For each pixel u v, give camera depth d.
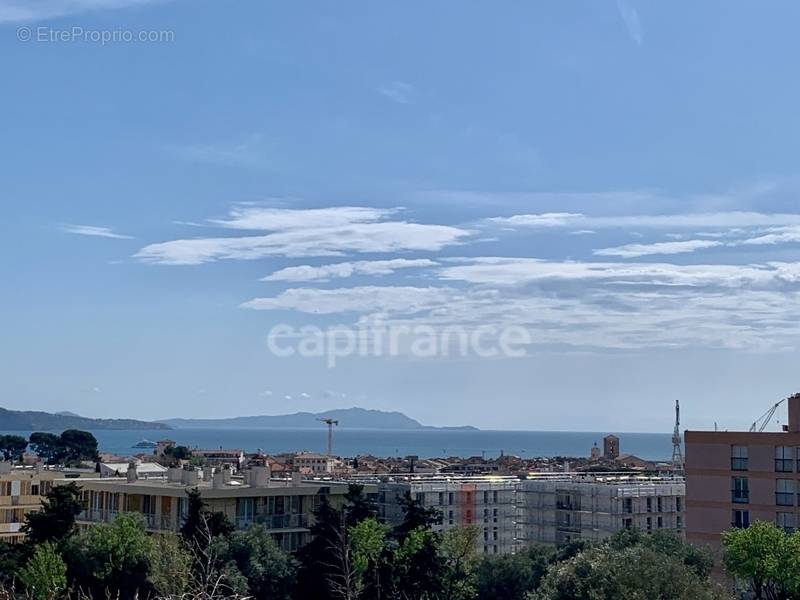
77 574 87.38
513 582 112.56
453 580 95.12
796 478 95.00
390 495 167.75
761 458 97.00
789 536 83.62
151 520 113.00
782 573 78.38
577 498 158.50
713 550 94.56
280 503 115.75
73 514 96.31
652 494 155.00
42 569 80.50
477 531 135.12
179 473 125.88
